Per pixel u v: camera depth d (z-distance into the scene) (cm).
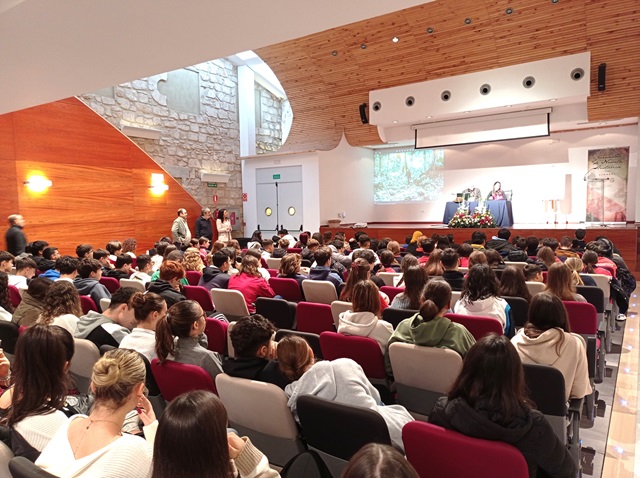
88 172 941
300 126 1298
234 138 1388
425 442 155
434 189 1353
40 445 162
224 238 1180
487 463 143
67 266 484
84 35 316
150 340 266
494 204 1163
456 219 1109
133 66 388
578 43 868
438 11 902
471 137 1082
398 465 82
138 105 1105
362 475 81
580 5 818
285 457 204
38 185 853
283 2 269
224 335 343
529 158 1202
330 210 1245
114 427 147
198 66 1265
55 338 177
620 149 1107
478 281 328
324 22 299
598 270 504
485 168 1275
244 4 271
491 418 147
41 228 861
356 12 284
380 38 1003
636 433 299
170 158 1188
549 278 367
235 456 141
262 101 1503
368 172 1415
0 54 353
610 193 1126
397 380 261
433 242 639
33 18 287
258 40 331
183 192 1160
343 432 177
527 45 904
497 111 1016
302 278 512
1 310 355
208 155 1298
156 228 1087
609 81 888
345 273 564
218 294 441
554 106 989
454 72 1005
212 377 242
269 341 220
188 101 1239
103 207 970
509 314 333
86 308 410
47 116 869
